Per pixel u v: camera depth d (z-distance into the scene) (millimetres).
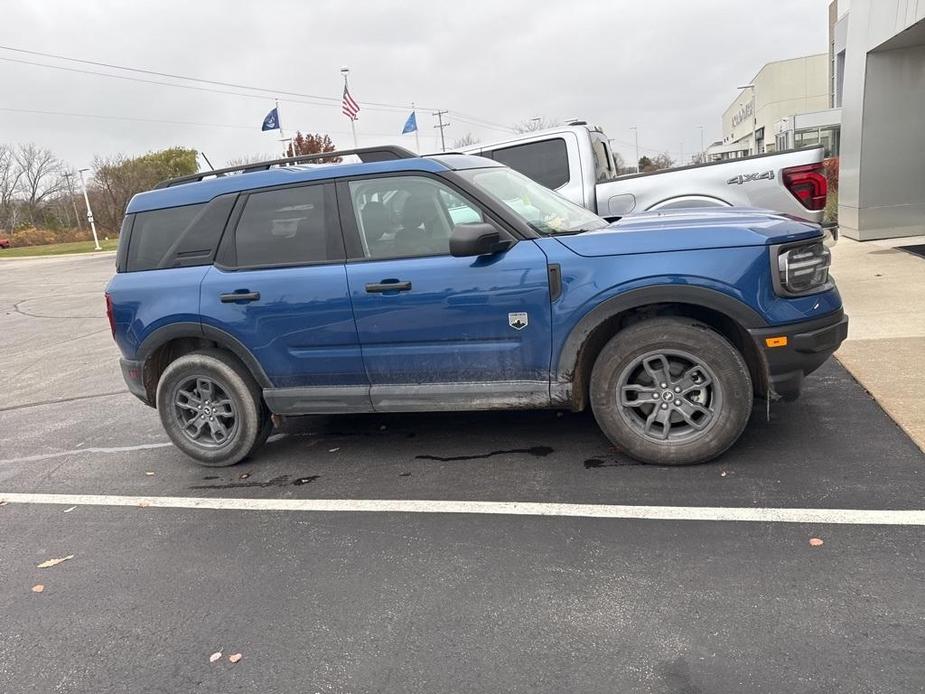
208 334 4457
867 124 11711
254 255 4387
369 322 4125
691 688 2289
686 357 3764
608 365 3857
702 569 2941
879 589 2691
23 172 77062
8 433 6066
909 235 11922
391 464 4449
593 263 3752
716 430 3797
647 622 2639
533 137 7305
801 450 3971
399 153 4410
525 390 4012
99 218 73000
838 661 2336
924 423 4125
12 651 2859
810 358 3686
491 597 2904
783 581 2801
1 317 14859
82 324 12688
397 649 2635
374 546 3430
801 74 47094
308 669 2574
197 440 4770
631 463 4051
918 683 2207
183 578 3311
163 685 2568
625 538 3250
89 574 3436
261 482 4410
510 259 3865
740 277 3588
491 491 3893
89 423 6137
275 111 32812
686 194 6664
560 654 2518
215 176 4770
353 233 4199
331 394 4340
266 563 3373
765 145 51375
